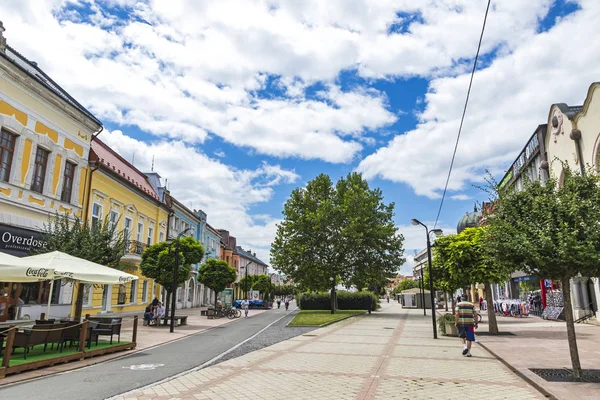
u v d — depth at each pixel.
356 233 35.44
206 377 9.15
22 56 20.67
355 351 13.58
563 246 8.25
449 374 9.62
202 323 26.00
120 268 17.05
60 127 21.38
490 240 10.25
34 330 10.61
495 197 10.20
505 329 20.45
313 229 36.59
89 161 24.17
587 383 8.10
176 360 11.74
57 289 21.14
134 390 7.92
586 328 19.44
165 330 20.70
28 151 18.97
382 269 38.03
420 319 31.06
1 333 10.20
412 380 8.92
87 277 12.14
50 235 15.75
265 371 9.91
